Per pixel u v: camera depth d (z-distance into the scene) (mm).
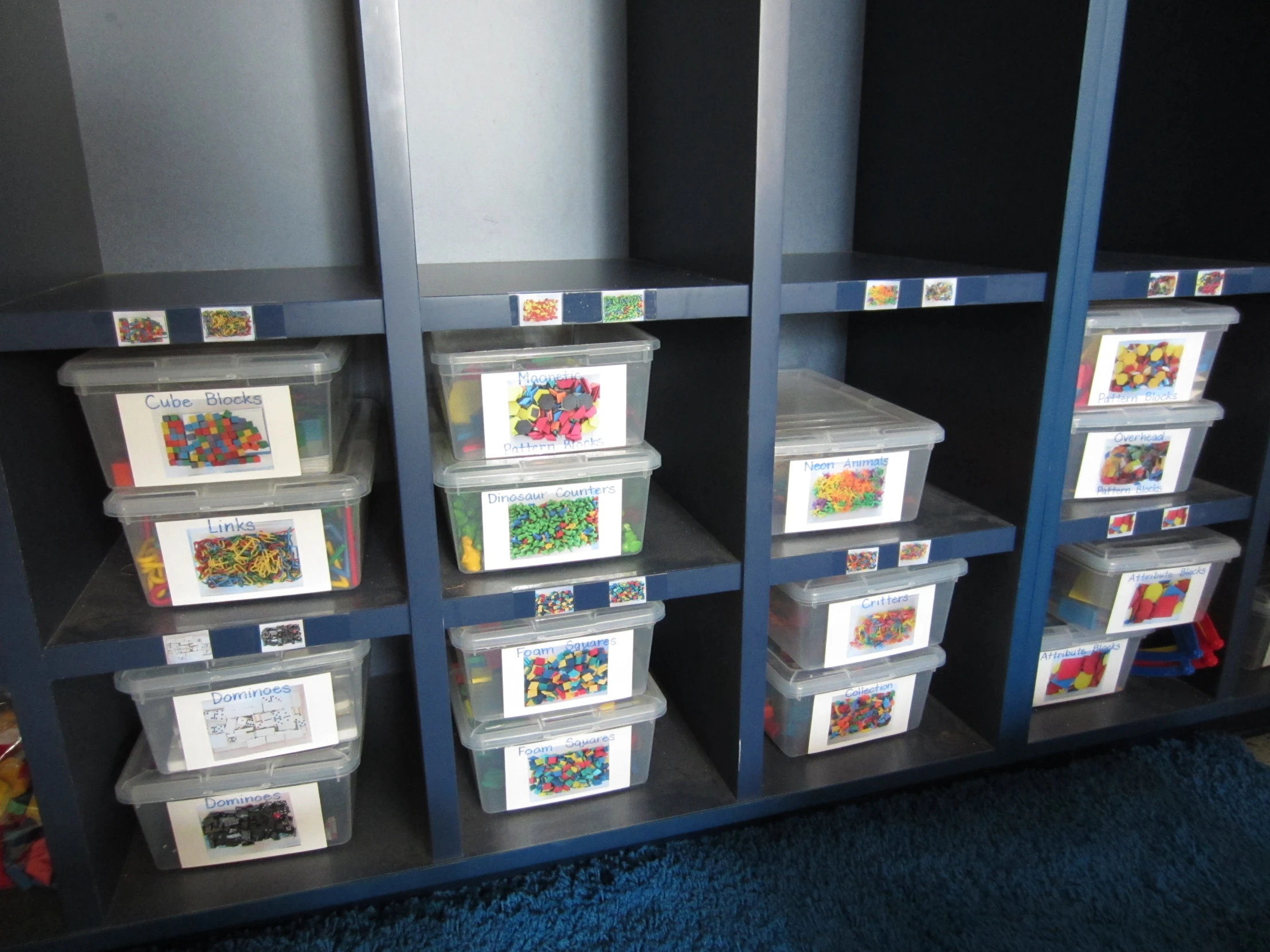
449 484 1069
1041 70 1165
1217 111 1405
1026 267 1225
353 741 1164
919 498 1304
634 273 1235
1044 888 1215
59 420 1061
